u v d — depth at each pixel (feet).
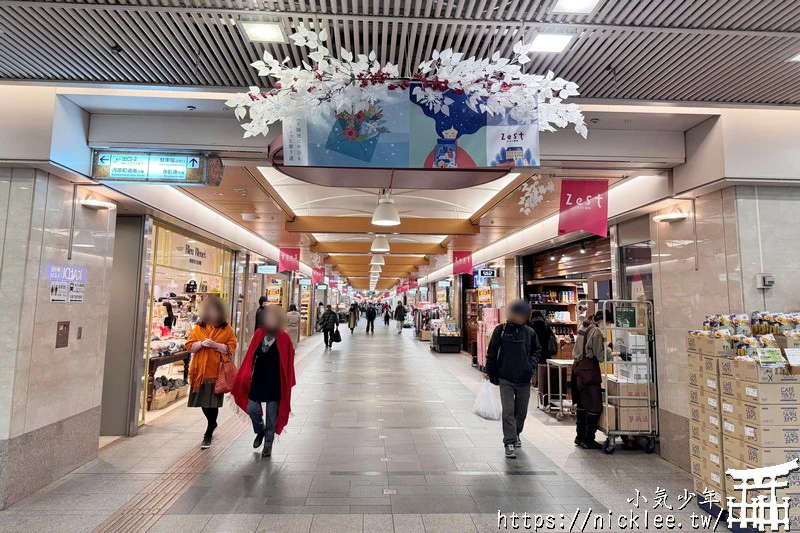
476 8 9.09
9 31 9.69
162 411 22.94
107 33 9.80
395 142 10.14
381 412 22.81
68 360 14.44
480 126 10.21
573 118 10.21
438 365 40.63
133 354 19.10
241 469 14.85
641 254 18.78
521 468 15.26
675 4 8.76
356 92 10.05
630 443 17.79
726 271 13.96
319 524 11.21
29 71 11.43
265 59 9.63
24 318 12.57
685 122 13.84
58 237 13.88
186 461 15.64
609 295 24.34
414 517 11.65
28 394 12.76
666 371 16.60
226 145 13.51
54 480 13.80
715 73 11.39
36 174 12.89
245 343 34.71
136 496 12.74
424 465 15.40
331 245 47.98
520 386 16.75
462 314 54.19
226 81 11.85
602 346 17.33
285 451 16.72
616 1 8.74
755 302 13.42
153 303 22.13
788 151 13.44
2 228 12.64
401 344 61.26
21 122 12.35
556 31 9.66
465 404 24.79
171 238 23.41
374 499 12.67
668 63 10.91
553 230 27.14
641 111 13.25
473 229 33.35
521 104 10.12
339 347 55.93
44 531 10.80
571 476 14.66
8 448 12.07
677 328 16.08
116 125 13.64
